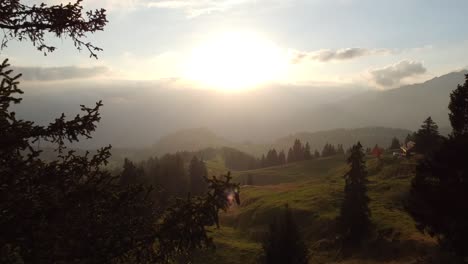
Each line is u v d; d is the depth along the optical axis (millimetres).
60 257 8188
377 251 48312
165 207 9398
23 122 8594
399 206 64375
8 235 7941
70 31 9703
